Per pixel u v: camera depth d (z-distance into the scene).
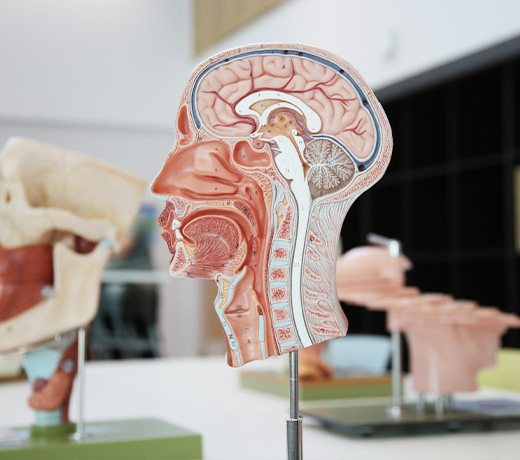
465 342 2.11
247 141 1.08
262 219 1.09
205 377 3.17
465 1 3.89
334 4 4.86
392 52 4.39
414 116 4.82
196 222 1.09
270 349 1.06
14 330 1.68
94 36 6.22
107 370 3.41
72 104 6.16
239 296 1.09
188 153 1.09
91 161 1.72
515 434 2.02
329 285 1.08
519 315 4.16
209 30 6.08
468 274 4.50
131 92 6.34
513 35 3.63
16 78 5.99
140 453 1.62
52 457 1.56
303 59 1.07
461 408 2.24
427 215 4.84
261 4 5.40
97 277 1.72
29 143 1.69
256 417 2.24
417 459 1.69
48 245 1.73
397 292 2.30
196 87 1.08
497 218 4.52
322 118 1.07
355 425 1.95
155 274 6.18
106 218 1.73
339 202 1.08
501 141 4.48
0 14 5.94
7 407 2.37
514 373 2.80
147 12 6.39
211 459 1.68
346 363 3.59
